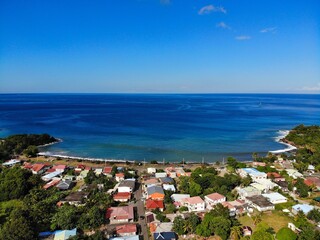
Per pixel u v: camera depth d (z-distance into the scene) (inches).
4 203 3218.5
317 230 2436.0
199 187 3496.6
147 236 2556.6
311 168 4675.2
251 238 2409.0
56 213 2763.3
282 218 2869.1
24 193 3449.8
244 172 4266.7
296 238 2370.8
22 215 2544.3
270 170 4421.8
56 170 4453.7
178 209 3102.9
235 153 5895.7
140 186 3838.6
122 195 3344.0
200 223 2652.6
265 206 3056.1
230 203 3134.8
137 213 3002.0
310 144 6200.8
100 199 3169.3
